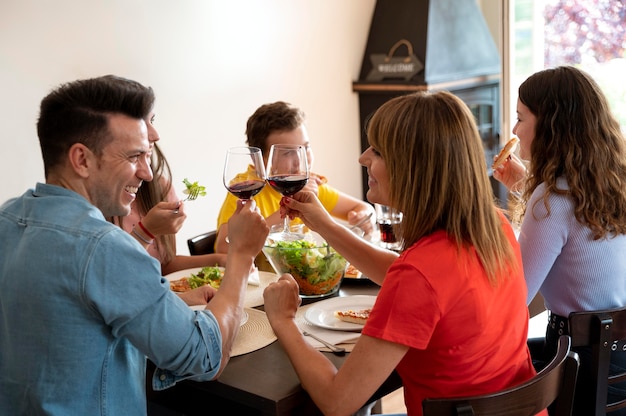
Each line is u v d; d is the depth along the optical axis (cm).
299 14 446
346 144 492
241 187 183
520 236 197
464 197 141
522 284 154
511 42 535
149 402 196
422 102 145
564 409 150
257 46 424
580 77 195
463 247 142
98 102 137
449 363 143
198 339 140
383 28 482
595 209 186
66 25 339
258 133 268
